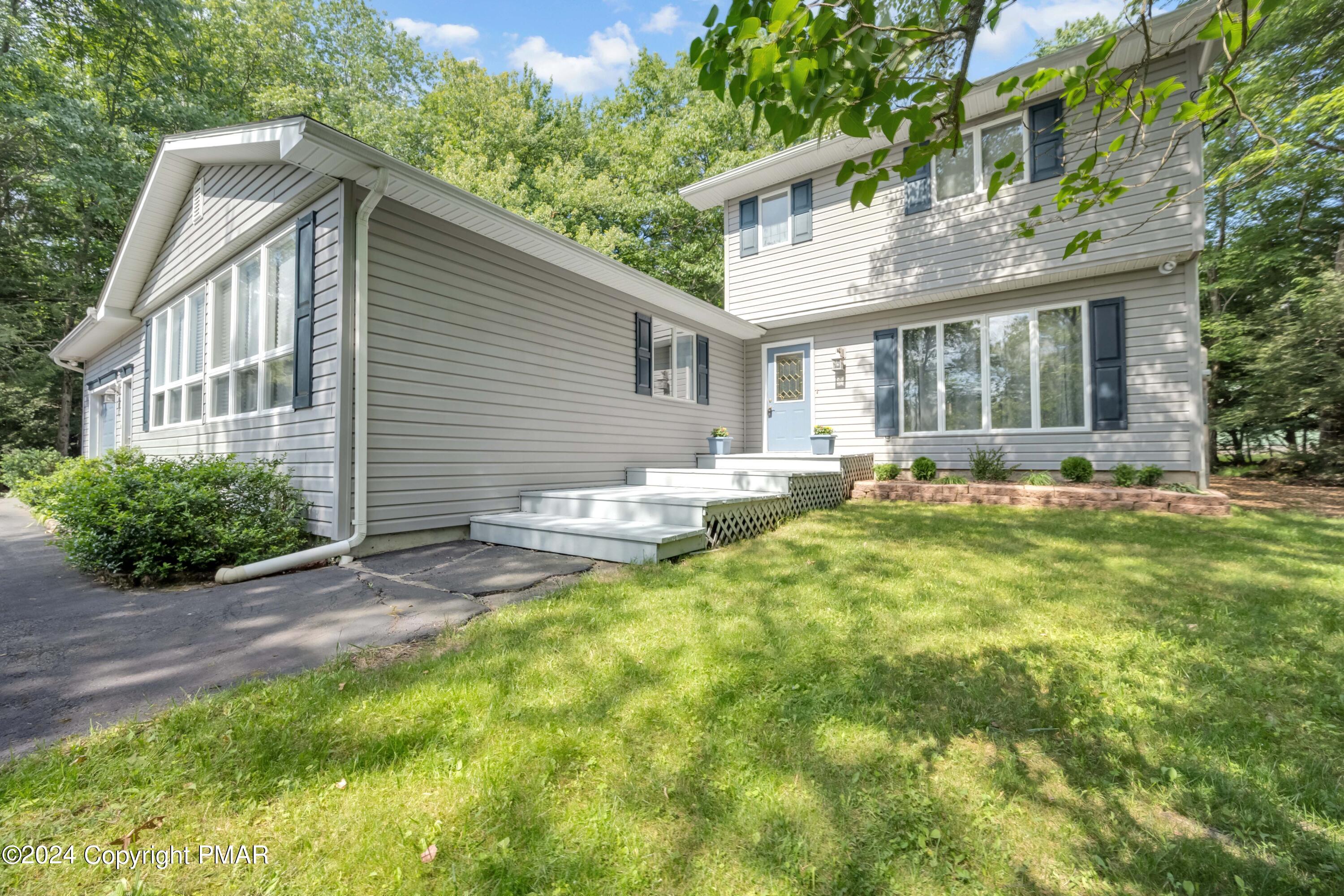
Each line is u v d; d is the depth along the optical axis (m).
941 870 1.39
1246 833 1.51
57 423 15.48
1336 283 9.05
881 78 1.89
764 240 10.39
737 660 2.55
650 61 20.34
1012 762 1.80
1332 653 2.59
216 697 2.26
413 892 1.33
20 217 14.05
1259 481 11.08
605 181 17.50
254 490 4.88
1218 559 4.28
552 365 6.74
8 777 1.74
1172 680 2.34
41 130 12.05
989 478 8.15
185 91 17.08
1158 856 1.44
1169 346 7.23
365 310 4.76
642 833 1.51
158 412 8.47
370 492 4.92
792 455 8.68
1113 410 7.55
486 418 5.93
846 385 9.86
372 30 23.56
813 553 4.62
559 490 6.63
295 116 4.17
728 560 4.45
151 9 14.32
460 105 19.36
